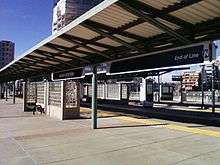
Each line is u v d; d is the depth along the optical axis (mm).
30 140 10867
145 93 31094
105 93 41781
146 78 31172
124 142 10250
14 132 12828
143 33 9852
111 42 11375
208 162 7523
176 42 9344
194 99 46656
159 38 10016
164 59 9766
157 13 7676
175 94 54031
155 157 8117
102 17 8641
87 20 9094
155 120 17359
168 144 9844
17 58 19656
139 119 17641
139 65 11055
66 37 11391
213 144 9781
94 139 10906
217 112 25000
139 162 7637
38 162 7805
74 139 10953
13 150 9250
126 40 10812
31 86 24906
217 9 7105
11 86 69375
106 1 7594
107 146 9633
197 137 11148
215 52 8133
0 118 18750
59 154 8648
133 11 7410
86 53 13578
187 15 7684
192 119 18812
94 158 8125
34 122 16469
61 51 13828
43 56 16922
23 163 7723
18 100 44500
